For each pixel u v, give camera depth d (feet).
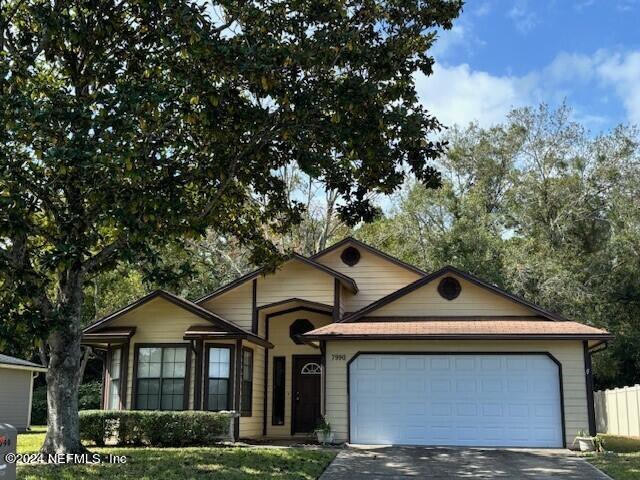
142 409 59.00
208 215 41.63
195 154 40.47
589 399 53.47
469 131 135.85
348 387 56.13
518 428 53.98
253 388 64.39
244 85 38.42
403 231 112.16
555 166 125.90
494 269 103.55
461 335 54.39
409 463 44.42
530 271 103.24
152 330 60.49
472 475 39.73
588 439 51.55
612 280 117.19
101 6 38.58
